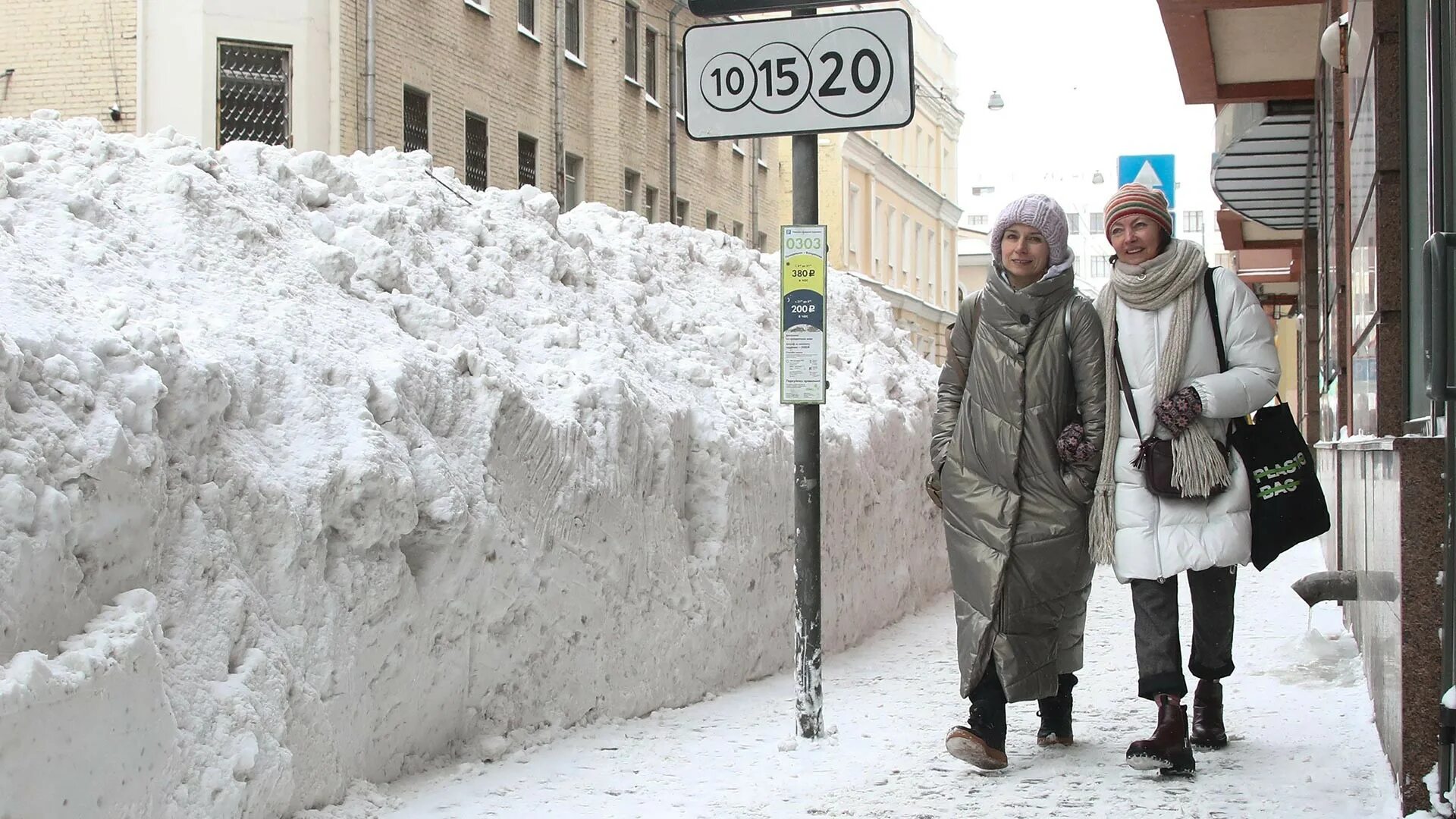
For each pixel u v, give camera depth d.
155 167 5.91
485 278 6.98
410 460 4.94
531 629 5.54
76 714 3.29
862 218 49.38
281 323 5.05
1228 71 14.01
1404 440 4.30
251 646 4.11
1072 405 5.27
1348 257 8.00
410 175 7.83
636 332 7.81
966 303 5.45
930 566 10.97
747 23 5.82
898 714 6.25
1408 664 4.30
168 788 3.63
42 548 3.39
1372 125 5.71
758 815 4.52
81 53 22.92
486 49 27.64
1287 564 12.81
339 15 23.56
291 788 4.08
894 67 5.73
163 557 3.95
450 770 4.99
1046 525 5.18
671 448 6.69
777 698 6.75
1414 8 4.89
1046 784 4.90
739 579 7.08
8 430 3.48
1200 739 5.43
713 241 11.36
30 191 5.11
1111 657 7.80
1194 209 69.81
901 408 10.66
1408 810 4.29
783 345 5.77
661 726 5.97
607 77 32.09
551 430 5.79
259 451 4.46
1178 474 5.00
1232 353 5.14
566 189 30.95
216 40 23.00
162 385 3.98
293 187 6.61
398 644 4.79
